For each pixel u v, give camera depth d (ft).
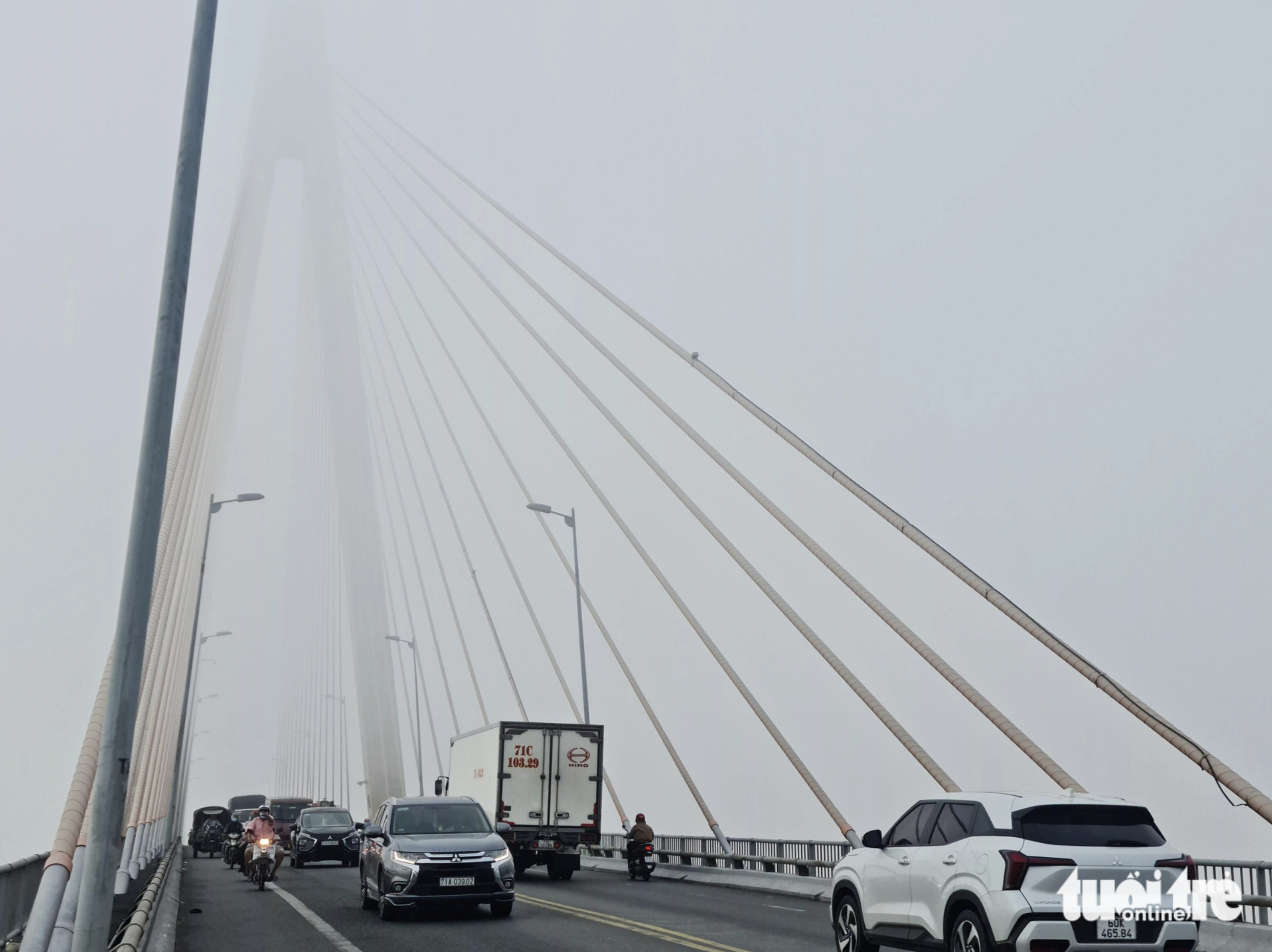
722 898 71.00
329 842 115.85
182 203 34.09
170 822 131.03
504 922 53.93
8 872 39.65
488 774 96.22
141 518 31.12
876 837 36.73
